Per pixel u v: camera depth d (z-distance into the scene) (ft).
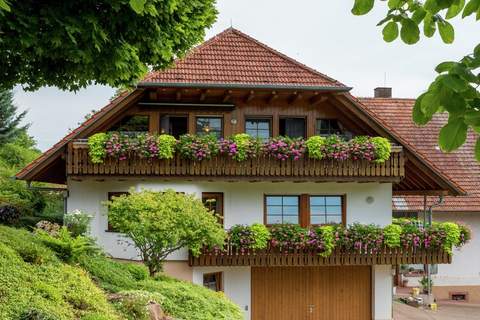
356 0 11.06
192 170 63.62
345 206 69.36
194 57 68.85
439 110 9.77
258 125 68.33
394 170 66.28
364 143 65.31
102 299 32.99
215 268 67.05
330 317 69.51
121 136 62.39
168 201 52.65
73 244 38.04
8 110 135.74
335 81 66.85
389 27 11.70
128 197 52.60
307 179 65.16
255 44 72.38
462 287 90.07
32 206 87.45
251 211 67.82
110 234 64.85
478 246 90.79
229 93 65.67
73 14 37.01
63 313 28.50
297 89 64.69
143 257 52.49
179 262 64.34
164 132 66.90
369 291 70.28
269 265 64.85
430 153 93.76
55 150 63.36
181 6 43.50
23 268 31.17
